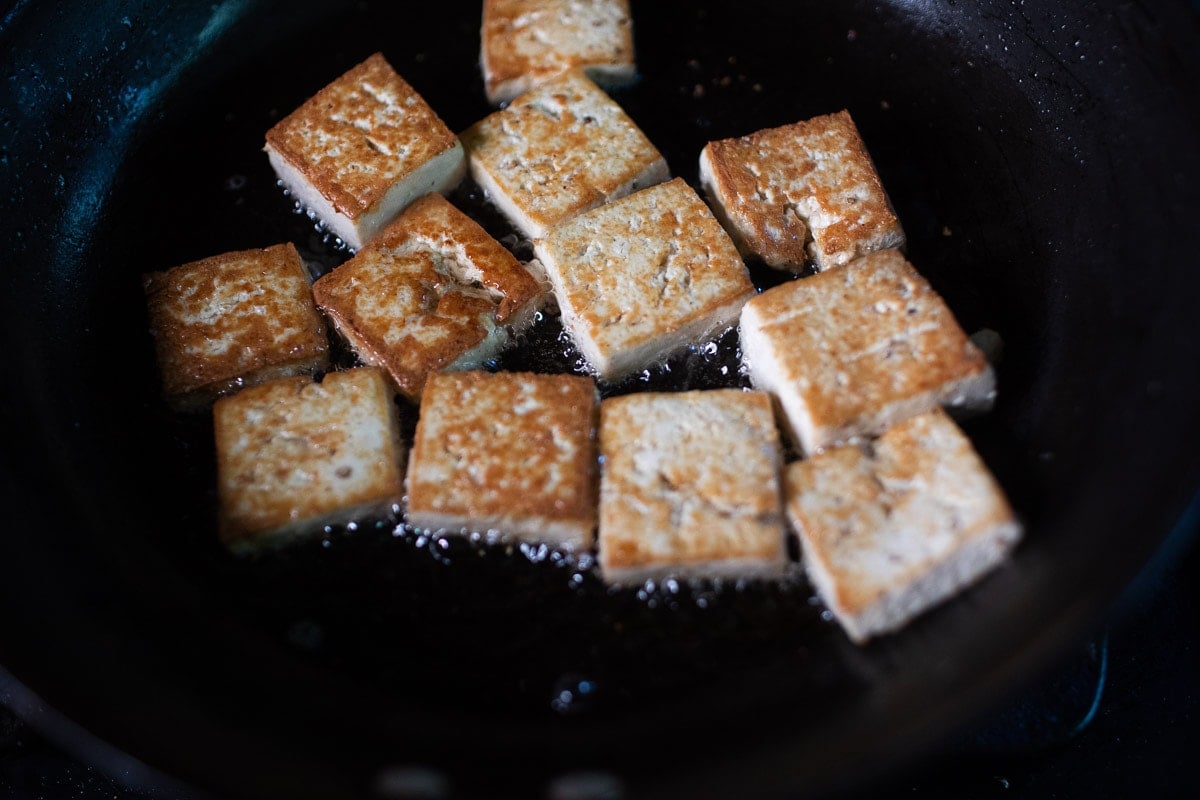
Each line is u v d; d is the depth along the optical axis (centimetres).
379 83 40
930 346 35
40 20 39
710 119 41
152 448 36
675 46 42
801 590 34
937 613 33
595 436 35
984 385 35
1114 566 32
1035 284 37
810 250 38
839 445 35
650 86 42
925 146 40
